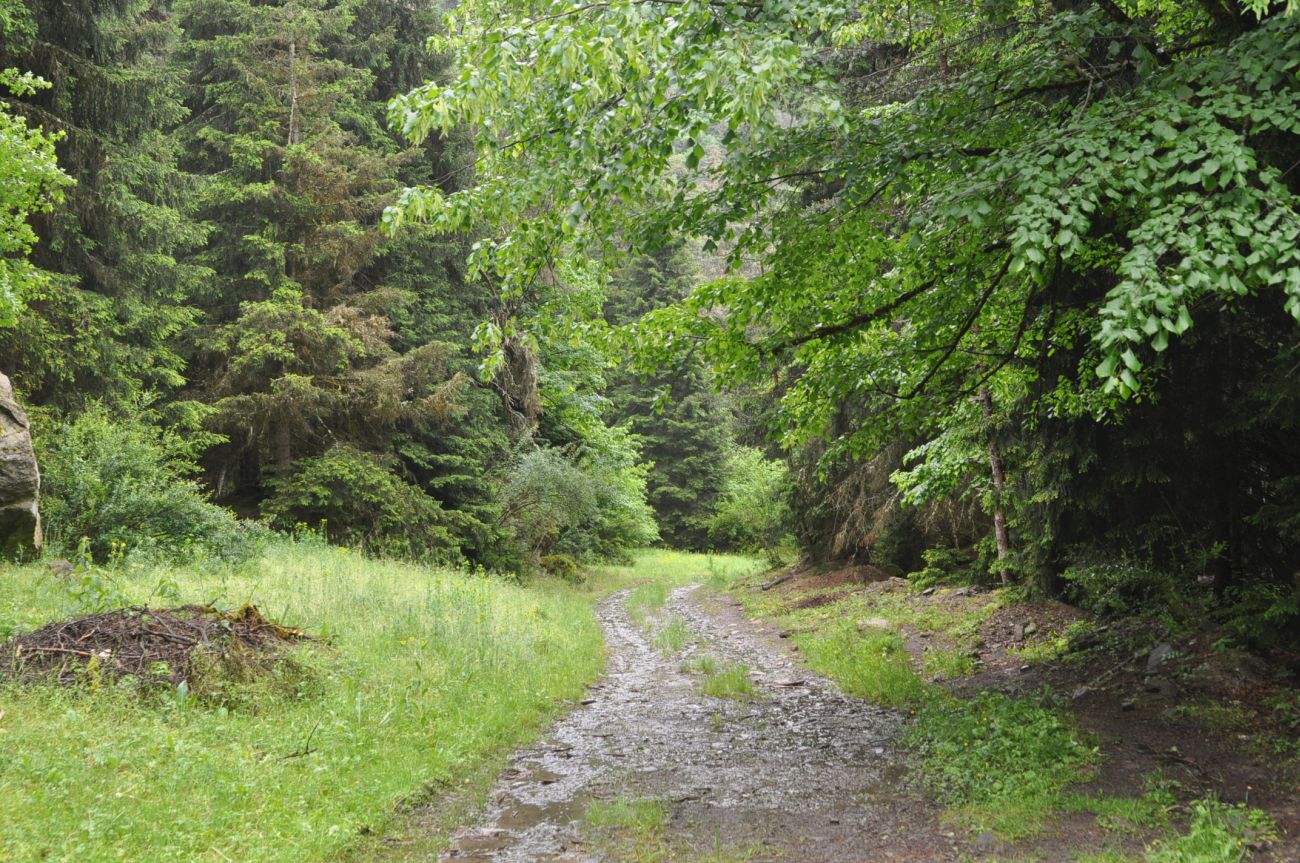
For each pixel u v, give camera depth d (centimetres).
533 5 690
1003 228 748
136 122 1612
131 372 1678
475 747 754
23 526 1098
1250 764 624
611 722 912
